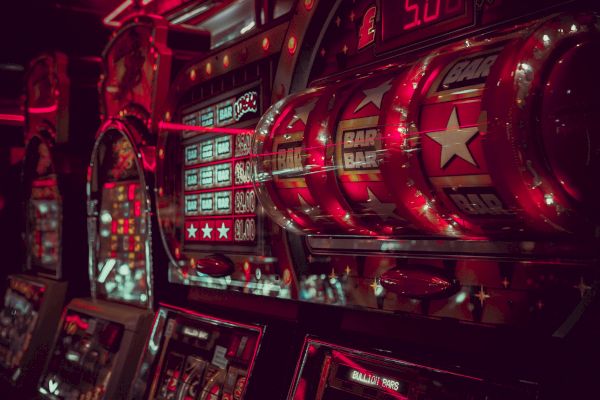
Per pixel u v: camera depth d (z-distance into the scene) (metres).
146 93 2.91
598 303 1.13
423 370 1.42
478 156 1.08
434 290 1.38
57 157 3.72
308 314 1.85
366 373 1.54
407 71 1.26
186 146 2.51
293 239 1.88
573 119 0.98
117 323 2.78
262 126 1.62
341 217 1.48
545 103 0.98
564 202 1.01
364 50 1.68
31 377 3.54
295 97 1.61
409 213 1.26
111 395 2.57
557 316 1.19
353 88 1.41
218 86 2.32
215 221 2.30
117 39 3.17
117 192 3.14
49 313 3.62
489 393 1.27
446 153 1.13
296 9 1.88
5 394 3.65
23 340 3.69
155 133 2.79
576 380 1.16
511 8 1.27
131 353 2.63
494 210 1.12
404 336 1.54
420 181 1.19
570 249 1.15
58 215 3.70
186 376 2.20
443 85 1.15
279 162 1.55
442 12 1.43
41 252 4.09
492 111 1.01
